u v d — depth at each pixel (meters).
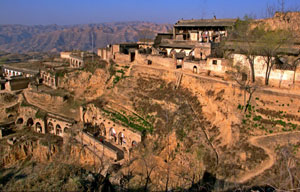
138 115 67.62
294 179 35.34
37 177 30.53
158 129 59.22
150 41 103.06
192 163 49.28
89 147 66.62
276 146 44.28
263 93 52.44
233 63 61.72
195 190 43.00
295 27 68.50
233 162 44.66
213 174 45.03
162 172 50.28
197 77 65.12
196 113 59.50
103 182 34.06
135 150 58.12
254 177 40.56
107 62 96.19
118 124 66.38
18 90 106.56
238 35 70.56
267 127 48.41
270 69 55.91
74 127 75.56
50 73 103.31
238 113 52.72
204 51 74.88
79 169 33.25
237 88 55.84
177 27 96.31
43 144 73.62
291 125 46.84
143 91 74.31
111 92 82.00
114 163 57.44
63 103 89.75
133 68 83.50
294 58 56.78
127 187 44.16
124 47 96.25
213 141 52.03
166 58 78.00
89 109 77.44
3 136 82.62
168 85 71.25
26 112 90.44
